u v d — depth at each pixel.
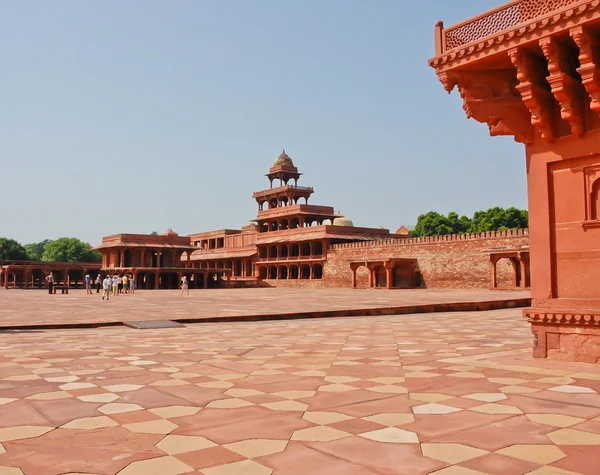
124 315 18.08
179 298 32.94
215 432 4.28
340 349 9.43
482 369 7.08
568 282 7.39
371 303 25.12
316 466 3.51
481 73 7.93
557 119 7.58
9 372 7.06
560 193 7.52
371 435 4.17
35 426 4.47
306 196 72.94
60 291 48.25
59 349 9.57
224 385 6.14
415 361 7.89
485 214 70.25
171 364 7.74
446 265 46.81
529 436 4.11
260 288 61.50
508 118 7.82
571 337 7.34
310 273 62.72
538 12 7.05
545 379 6.30
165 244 65.94
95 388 6.00
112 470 3.46
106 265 67.69
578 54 7.25
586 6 6.32
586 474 3.33
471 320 16.80
